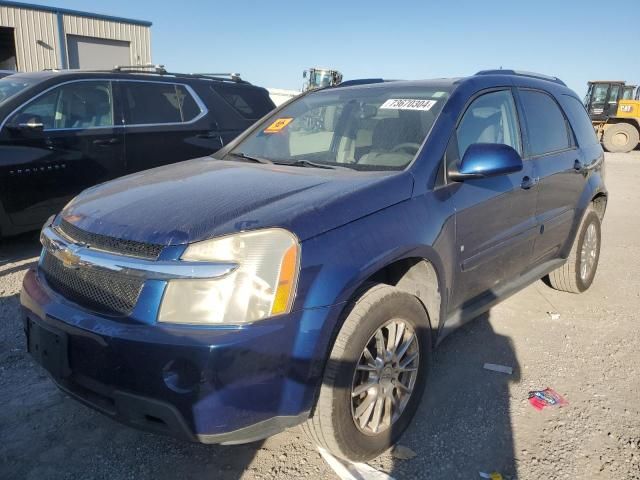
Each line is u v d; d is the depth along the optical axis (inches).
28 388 129.9
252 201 98.9
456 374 140.6
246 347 83.0
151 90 263.4
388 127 133.7
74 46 884.0
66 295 97.0
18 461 105.3
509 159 122.0
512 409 125.5
